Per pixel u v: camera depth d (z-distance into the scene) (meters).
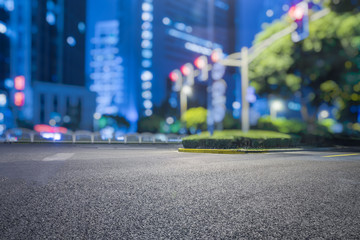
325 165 8.84
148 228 2.83
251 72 29.55
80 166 7.92
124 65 118.06
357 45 25.11
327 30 25.28
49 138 24.95
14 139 23.47
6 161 9.18
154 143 30.36
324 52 26.69
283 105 34.06
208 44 131.62
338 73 27.50
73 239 2.52
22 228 2.78
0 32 75.81
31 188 4.75
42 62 83.44
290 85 28.14
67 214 3.27
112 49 134.62
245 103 17.69
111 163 8.80
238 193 4.52
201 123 40.25
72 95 88.69
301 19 12.05
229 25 144.00
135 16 111.56
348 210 3.55
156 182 5.46
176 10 121.00
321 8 26.19
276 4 138.25
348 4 25.20
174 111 84.56
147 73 110.38
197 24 128.50
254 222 3.05
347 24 24.25
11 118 73.75
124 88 116.81
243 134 17.20
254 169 7.60
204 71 18.45
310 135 25.86
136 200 4.00
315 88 29.33
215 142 15.52
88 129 90.25
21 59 78.81
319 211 3.50
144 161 9.52
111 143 27.47
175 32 119.62
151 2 113.75
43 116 81.50
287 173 6.89
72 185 5.06
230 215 3.30
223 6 141.25
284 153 15.07
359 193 4.59
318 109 30.75
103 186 5.00
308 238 2.60
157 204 3.79
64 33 90.56
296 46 27.11
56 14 88.62
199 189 4.82
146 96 109.25
